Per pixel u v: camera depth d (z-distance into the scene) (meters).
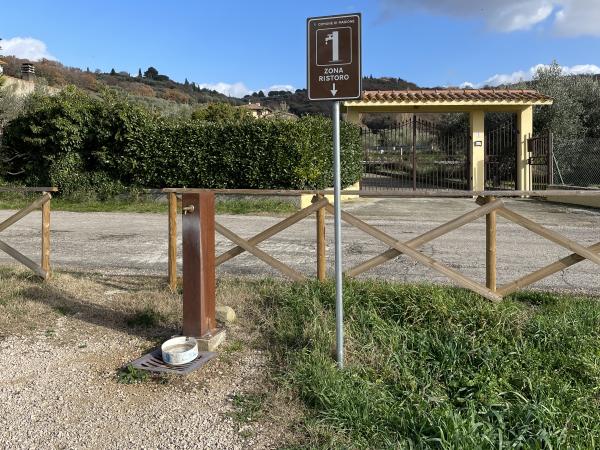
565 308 5.00
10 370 4.20
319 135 15.34
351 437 3.25
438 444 3.11
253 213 13.87
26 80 33.19
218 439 3.25
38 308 5.51
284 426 3.38
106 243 9.55
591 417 3.42
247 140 15.07
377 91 19.89
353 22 3.79
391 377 3.99
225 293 5.70
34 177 16.75
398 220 12.70
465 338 4.37
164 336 4.84
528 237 10.03
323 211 5.73
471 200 18.30
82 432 3.34
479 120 19.73
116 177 16.14
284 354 4.37
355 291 5.25
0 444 3.21
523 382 3.80
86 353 4.50
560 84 21.19
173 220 6.08
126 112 15.85
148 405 3.65
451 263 7.65
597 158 18.39
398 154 22.64
